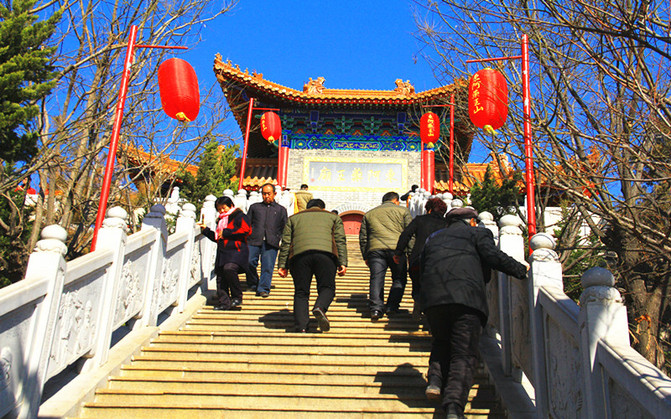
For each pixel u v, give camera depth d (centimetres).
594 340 332
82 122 1000
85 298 509
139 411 480
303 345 625
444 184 2180
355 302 813
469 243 471
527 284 473
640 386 271
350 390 528
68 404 462
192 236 796
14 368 396
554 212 1265
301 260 665
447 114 1942
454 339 446
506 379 519
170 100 750
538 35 701
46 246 439
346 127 2227
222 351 601
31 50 750
